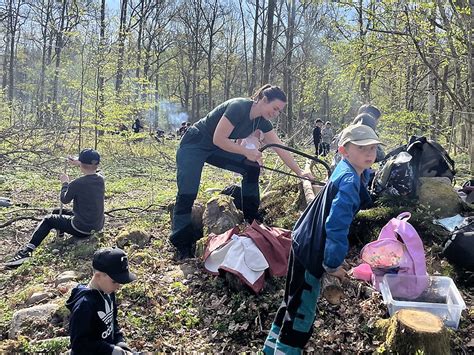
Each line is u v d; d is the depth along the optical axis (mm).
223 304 4176
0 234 6902
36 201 8906
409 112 9641
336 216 2756
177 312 4125
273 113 4652
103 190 6020
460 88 8820
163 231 6230
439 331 3092
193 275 4711
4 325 4043
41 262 5484
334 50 10148
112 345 2750
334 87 15578
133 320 3971
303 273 3023
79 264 5340
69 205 8648
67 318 3914
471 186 5754
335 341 3523
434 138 10930
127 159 15984
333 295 3463
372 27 8742
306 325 3039
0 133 13609
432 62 9750
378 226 4836
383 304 3701
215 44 40219
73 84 16422
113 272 2697
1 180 10508
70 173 11906
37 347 3494
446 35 7898
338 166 2957
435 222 4777
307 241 2941
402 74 11875
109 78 17891
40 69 27062
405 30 8578
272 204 6172
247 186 5434
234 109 4613
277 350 3092
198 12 35781
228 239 4453
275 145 4508
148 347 3670
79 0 19734
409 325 3143
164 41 37500
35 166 12047
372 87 14953
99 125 16641
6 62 35969
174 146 20828
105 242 5832
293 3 28000
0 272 5445
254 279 4105
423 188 5105
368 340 3459
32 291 4617
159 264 5082
